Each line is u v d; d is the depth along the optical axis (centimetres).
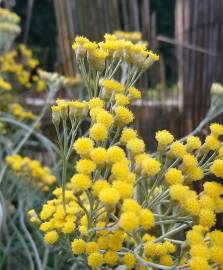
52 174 17
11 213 16
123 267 9
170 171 8
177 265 8
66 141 9
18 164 15
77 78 21
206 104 21
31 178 15
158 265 8
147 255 9
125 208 8
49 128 20
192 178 9
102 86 10
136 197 10
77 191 8
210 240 9
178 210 8
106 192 8
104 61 10
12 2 30
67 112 9
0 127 18
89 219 9
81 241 9
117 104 9
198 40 22
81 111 9
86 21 23
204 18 22
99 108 9
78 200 8
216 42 21
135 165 9
